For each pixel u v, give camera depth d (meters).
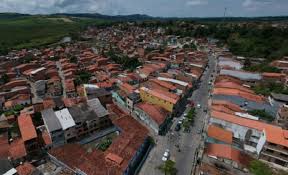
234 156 61.06
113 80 126.81
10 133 77.06
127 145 64.94
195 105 102.75
